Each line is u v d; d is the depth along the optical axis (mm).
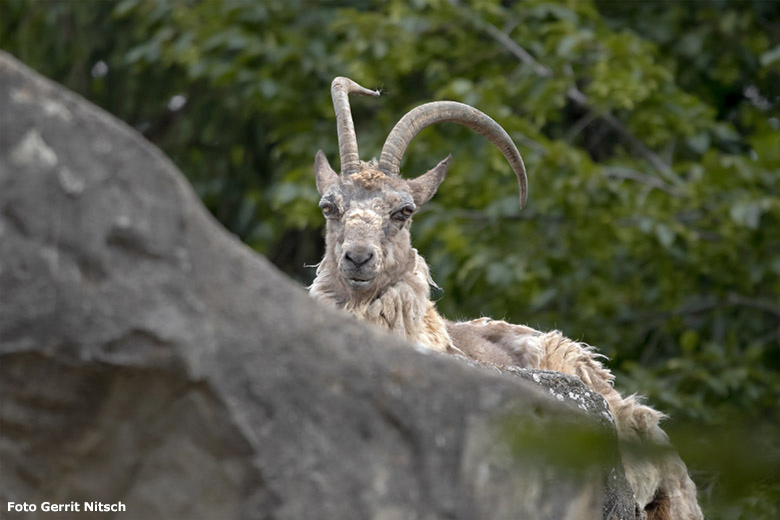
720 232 27797
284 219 33812
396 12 28766
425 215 28875
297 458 5969
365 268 15188
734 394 26391
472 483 6441
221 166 36469
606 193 27516
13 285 5594
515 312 28766
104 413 5859
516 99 29578
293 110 31984
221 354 5887
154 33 35469
